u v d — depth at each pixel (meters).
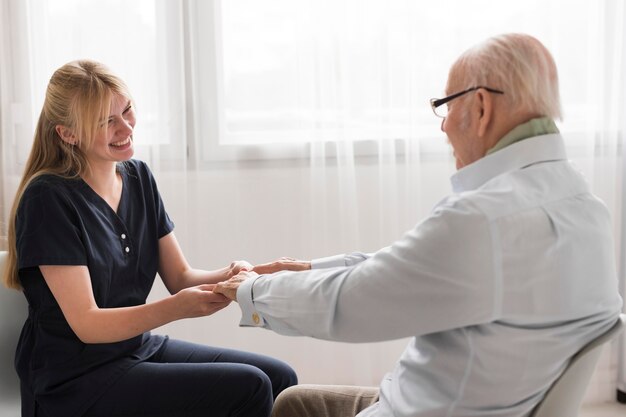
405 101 2.69
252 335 2.76
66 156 1.77
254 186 2.70
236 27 2.61
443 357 1.26
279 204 2.71
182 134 2.59
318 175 2.68
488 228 1.16
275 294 1.40
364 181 2.75
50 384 1.71
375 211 2.77
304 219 2.72
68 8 2.51
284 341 2.77
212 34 2.61
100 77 1.74
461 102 1.30
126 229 1.84
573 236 1.21
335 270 1.33
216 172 2.68
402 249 1.22
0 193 2.52
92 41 2.53
